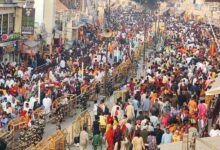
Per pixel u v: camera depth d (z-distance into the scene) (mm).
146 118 33188
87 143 33000
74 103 43406
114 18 138875
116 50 71438
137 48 78250
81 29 95625
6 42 64062
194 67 56656
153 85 45188
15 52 67062
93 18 116688
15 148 33156
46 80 46906
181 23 143875
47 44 78688
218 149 19516
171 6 171000
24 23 68625
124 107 38375
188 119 34781
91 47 78562
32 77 49062
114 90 50219
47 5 83062
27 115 35594
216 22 147250
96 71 52531
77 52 71375
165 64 58031
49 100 39969
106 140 32031
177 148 21328
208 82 44531
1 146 31000
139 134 30219
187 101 42031
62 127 38969
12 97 39125
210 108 40625
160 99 39344
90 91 46594
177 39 97000
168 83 46312
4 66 54125
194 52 72938
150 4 161000
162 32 108062
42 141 31688
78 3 109562
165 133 30578
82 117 36969
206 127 35406
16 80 45656
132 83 45625
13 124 33656
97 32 99750
